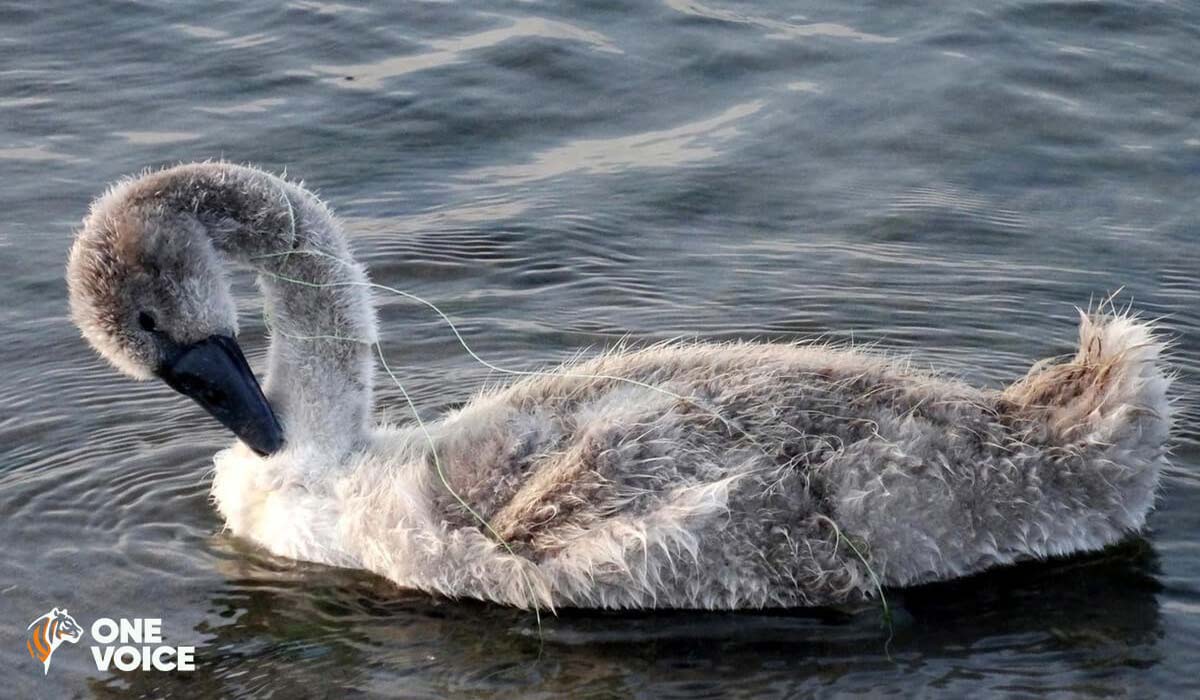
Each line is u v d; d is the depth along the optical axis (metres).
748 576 9.57
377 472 10.42
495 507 9.90
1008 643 9.41
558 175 16.38
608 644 9.53
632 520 9.46
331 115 17.33
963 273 14.55
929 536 9.65
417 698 9.05
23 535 10.81
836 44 18.48
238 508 10.83
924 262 14.78
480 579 9.84
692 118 17.33
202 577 10.35
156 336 10.16
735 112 17.38
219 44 18.67
